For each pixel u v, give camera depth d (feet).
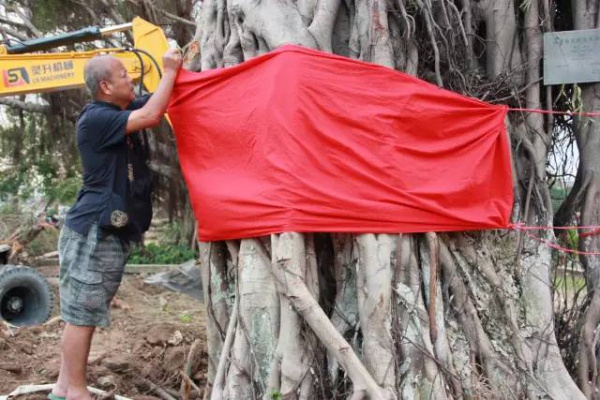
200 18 16.61
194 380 19.44
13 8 44.98
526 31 15.78
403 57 14.65
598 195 16.03
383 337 12.73
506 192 14.11
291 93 12.91
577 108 16.21
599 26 15.84
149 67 18.67
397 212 13.00
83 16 43.37
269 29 14.19
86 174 14.10
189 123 13.93
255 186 12.94
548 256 15.37
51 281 37.19
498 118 13.87
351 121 13.03
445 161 13.48
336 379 13.05
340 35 14.85
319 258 13.98
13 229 39.68
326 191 12.69
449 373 13.26
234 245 13.80
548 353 14.61
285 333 12.81
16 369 20.77
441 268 13.89
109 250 14.17
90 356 21.44
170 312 32.89
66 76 19.93
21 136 47.73
